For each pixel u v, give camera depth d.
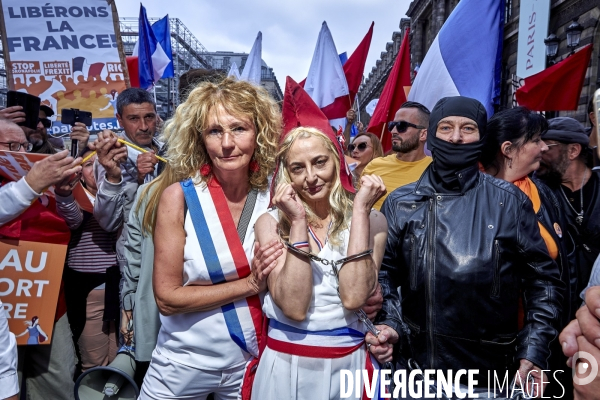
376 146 5.08
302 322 1.70
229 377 1.98
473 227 2.00
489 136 2.61
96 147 2.73
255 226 1.88
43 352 2.72
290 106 1.84
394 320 2.01
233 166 1.85
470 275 1.94
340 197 1.79
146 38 5.81
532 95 5.47
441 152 2.11
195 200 1.91
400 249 2.16
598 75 13.05
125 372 2.35
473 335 1.97
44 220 2.49
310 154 1.71
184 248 1.90
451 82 3.94
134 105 3.36
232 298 1.85
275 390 1.71
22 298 2.47
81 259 3.09
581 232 2.87
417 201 2.16
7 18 3.70
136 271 2.47
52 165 2.30
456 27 3.93
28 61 3.72
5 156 2.37
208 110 1.86
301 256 1.62
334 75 5.92
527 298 2.08
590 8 13.12
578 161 2.94
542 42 11.52
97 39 3.80
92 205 2.98
